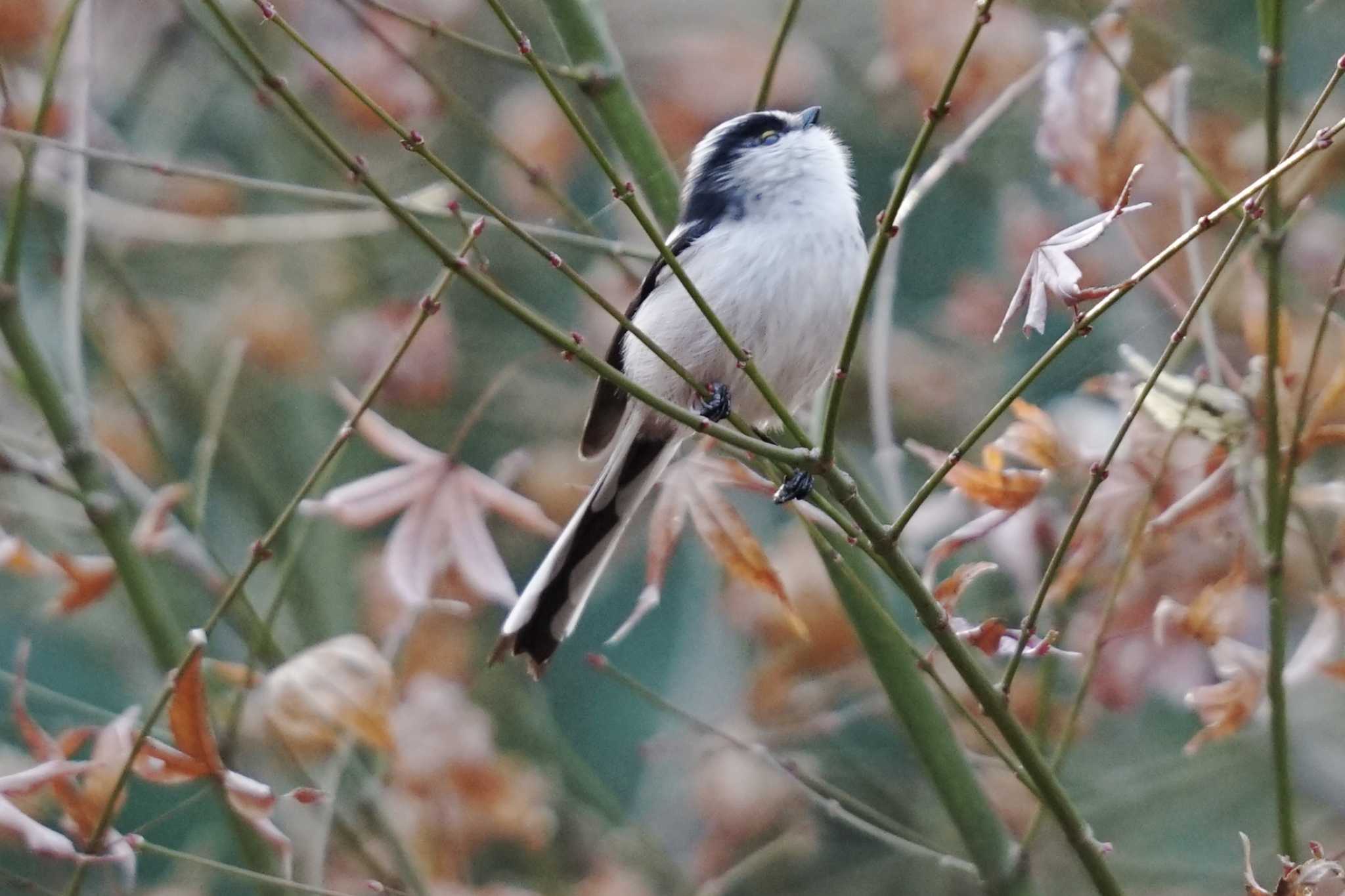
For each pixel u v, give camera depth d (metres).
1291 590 9.45
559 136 13.05
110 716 9.34
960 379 13.22
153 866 13.26
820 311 8.55
